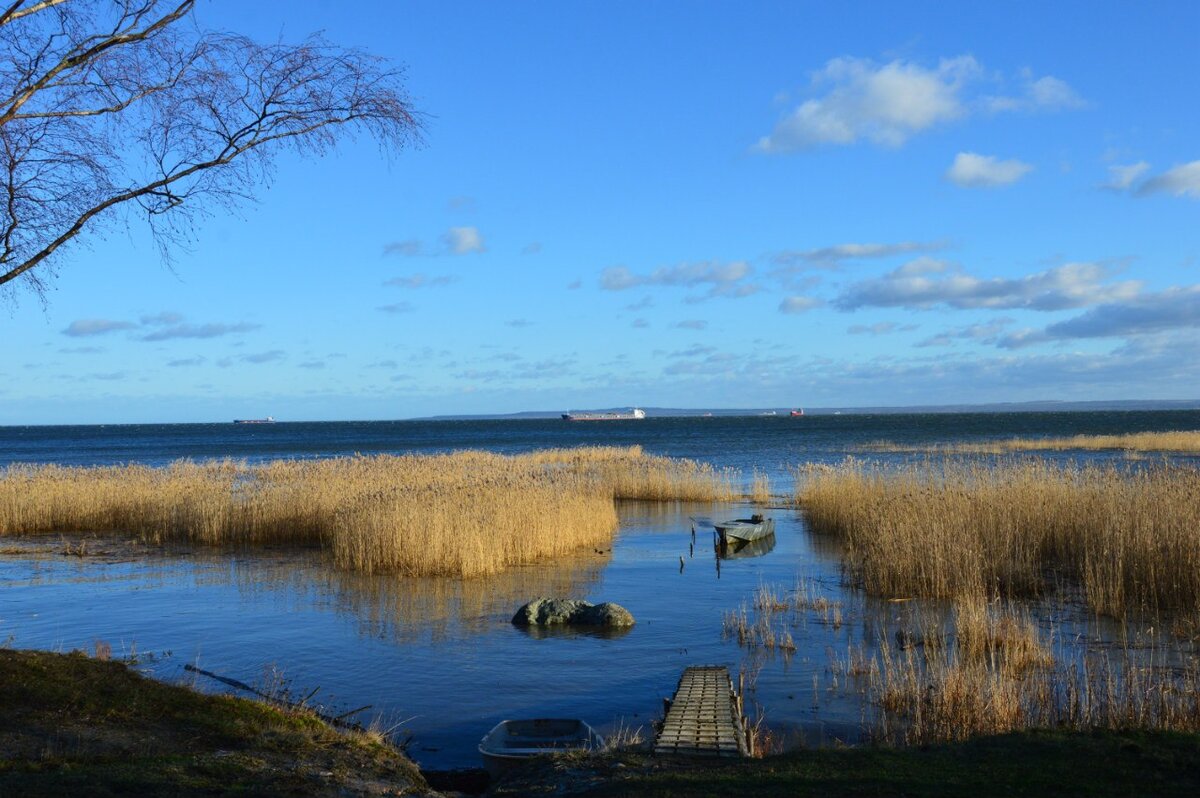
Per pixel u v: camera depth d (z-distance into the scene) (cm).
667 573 2083
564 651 1387
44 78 914
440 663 1327
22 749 769
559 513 2439
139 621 1605
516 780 797
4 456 7769
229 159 1008
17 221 979
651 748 845
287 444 10062
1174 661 1251
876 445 7394
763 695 1155
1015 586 1755
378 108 1028
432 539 2073
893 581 1797
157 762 753
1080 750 752
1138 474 2202
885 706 1088
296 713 970
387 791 765
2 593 1864
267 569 2144
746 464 5644
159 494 2905
